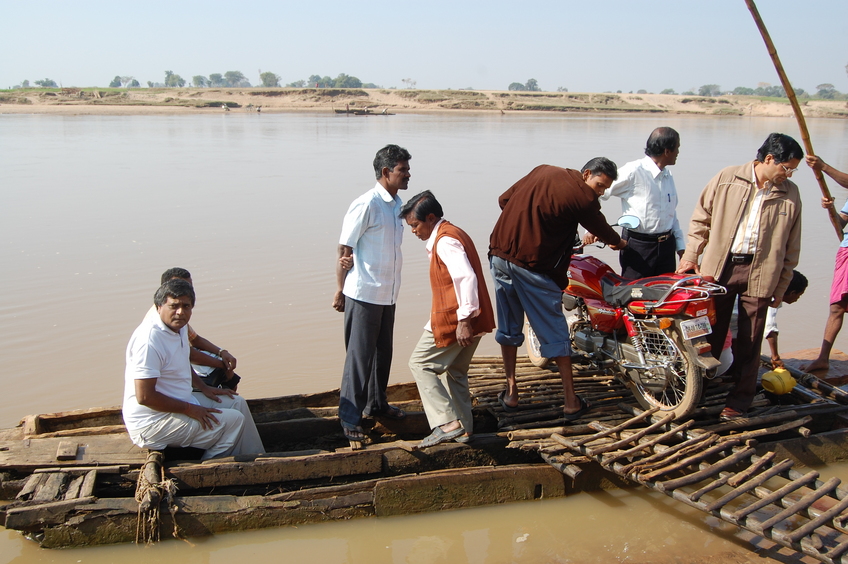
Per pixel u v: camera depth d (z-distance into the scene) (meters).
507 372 4.88
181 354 4.12
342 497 4.08
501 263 4.71
